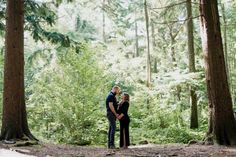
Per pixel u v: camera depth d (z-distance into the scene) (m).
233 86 26.80
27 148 9.62
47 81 15.82
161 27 27.61
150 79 21.59
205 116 20.89
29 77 23.55
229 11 25.73
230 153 8.95
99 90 15.32
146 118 18.69
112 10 21.03
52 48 17.02
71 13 32.03
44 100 16.36
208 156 8.52
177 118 18.91
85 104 15.09
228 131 10.76
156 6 23.28
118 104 10.91
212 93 11.01
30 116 16.94
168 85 18.42
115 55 23.80
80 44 14.64
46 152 9.08
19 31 11.06
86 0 22.47
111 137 10.54
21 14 11.18
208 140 10.93
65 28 29.17
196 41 23.53
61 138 15.30
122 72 23.58
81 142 15.15
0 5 13.71
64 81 15.21
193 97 18.77
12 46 10.91
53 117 15.93
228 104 10.95
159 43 29.84
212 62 11.02
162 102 18.72
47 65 16.61
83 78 15.10
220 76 10.98
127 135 10.70
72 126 15.14
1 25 13.98
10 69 10.88
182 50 25.22
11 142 10.23
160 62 29.16
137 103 20.12
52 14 14.61
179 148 10.19
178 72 18.64
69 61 15.12
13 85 10.87
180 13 22.17
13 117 10.77
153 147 10.80
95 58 15.71
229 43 28.05
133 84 22.92
